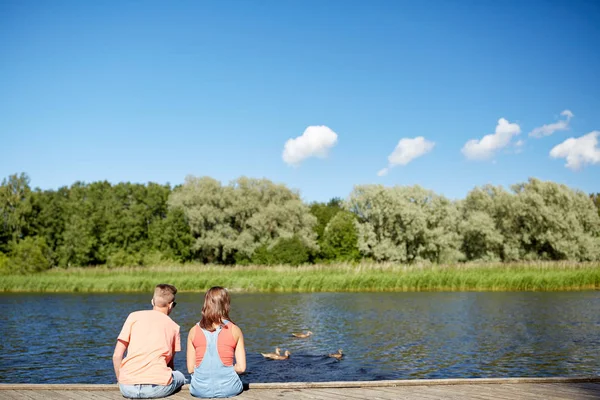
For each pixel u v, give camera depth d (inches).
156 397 271.7
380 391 299.0
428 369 607.8
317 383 311.0
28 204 3058.6
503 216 2709.2
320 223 3528.5
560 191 2615.7
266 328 932.6
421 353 697.6
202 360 278.5
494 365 624.1
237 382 280.5
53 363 645.9
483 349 719.7
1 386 305.1
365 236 2738.7
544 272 1784.0
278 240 2640.3
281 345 769.6
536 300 1357.0
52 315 1138.0
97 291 1806.1
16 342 795.4
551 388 308.2
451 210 2753.4
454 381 321.7
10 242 2918.3
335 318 1056.8
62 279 1827.0
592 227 2667.3
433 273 1780.3
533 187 2684.5
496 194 2758.4
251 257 2790.4
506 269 1903.3
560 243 2517.2
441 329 901.8
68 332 896.3
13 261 2294.5
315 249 2829.7
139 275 2022.6
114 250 2869.1
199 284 1776.6
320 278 1743.4
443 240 2630.4
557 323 954.7
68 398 282.7
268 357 673.0
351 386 310.5
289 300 1430.9
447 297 1466.5
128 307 1304.1
